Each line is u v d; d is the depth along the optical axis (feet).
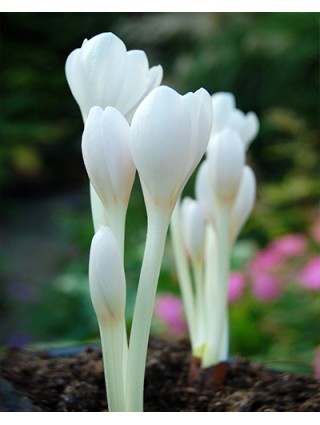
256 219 5.53
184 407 1.70
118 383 1.27
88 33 8.73
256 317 3.81
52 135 7.73
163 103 1.17
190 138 1.18
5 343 4.78
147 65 1.38
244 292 3.83
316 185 5.60
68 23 8.67
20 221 8.14
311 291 3.82
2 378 1.75
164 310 3.37
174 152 1.18
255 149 6.60
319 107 6.39
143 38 7.32
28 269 6.53
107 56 1.36
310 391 1.71
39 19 8.58
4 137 7.57
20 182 9.01
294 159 6.20
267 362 2.02
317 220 5.01
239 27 6.81
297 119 6.21
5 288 5.66
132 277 4.22
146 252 1.24
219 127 1.81
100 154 1.24
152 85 1.38
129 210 6.00
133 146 1.20
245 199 1.73
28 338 4.54
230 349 3.65
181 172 1.20
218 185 1.66
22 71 8.09
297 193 5.58
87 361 1.86
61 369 1.84
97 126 1.24
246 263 4.07
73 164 9.40
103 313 1.25
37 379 1.78
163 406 1.70
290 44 6.52
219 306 1.75
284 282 3.84
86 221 6.13
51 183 9.23
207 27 7.04
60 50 8.69
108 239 1.23
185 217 1.80
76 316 4.63
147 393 1.74
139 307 1.26
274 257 3.86
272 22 6.74
